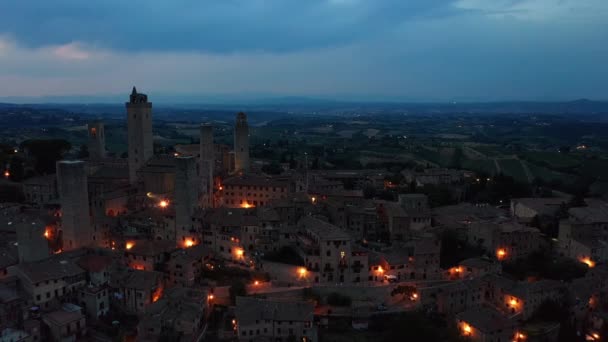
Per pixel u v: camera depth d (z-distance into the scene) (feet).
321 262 558.15
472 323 484.33
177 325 446.19
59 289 469.16
